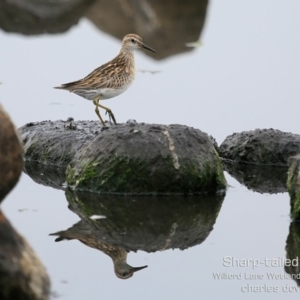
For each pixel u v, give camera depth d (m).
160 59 23.73
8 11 26.62
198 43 25.31
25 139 16.48
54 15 27.06
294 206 12.59
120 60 17.83
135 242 11.72
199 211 13.03
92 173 13.73
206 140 14.13
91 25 27.86
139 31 28.12
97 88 16.89
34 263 8.98
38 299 8.84
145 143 13.61
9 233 8.86
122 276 10.54
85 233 12.03
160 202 13.29
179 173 13.52
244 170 15.68
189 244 11.70
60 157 15.66
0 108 10.09
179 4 29.12
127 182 13.53
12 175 10.02
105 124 16.80
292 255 11.36
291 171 12.72
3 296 8.58
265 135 16.23
